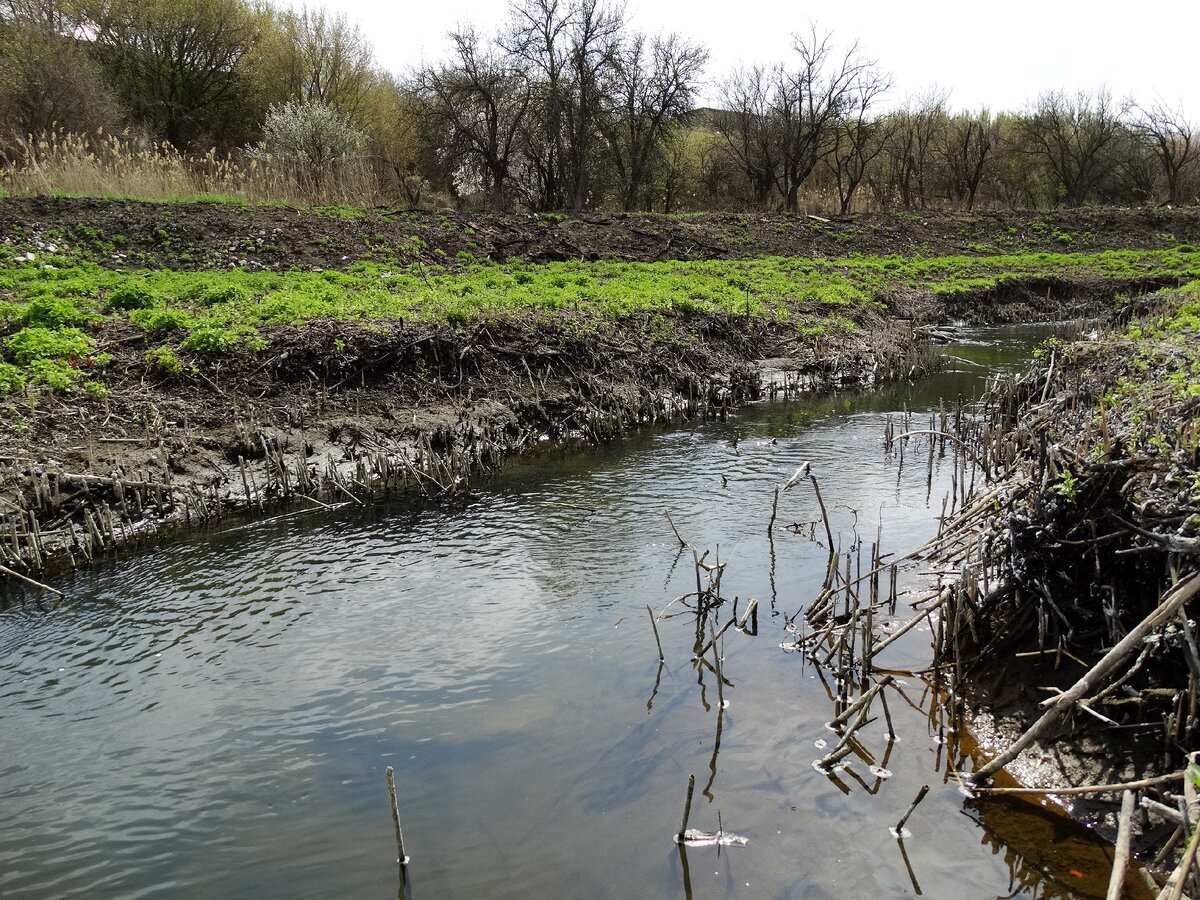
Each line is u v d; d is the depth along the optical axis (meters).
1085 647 5.70
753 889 4.49
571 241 27.86
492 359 14.23
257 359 12.71
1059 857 4.61
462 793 5.31
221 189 27.50
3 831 5.12
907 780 5.29
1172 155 51.56
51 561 8.80
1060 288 27.98
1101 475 5.61
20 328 12.79
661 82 40.72
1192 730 4.72
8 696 6.51
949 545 7.77
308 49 40.59
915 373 18.14
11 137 27.36
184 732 6.03
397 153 42.16
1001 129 55.09
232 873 4.75
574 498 10.66
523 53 38.09
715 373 16.67
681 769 5.46
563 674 6.63
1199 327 14.41
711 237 31.69
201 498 9.92
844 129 48.03
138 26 36.66
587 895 4.49
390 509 10.32
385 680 6.62
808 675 6.50
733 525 9.58
